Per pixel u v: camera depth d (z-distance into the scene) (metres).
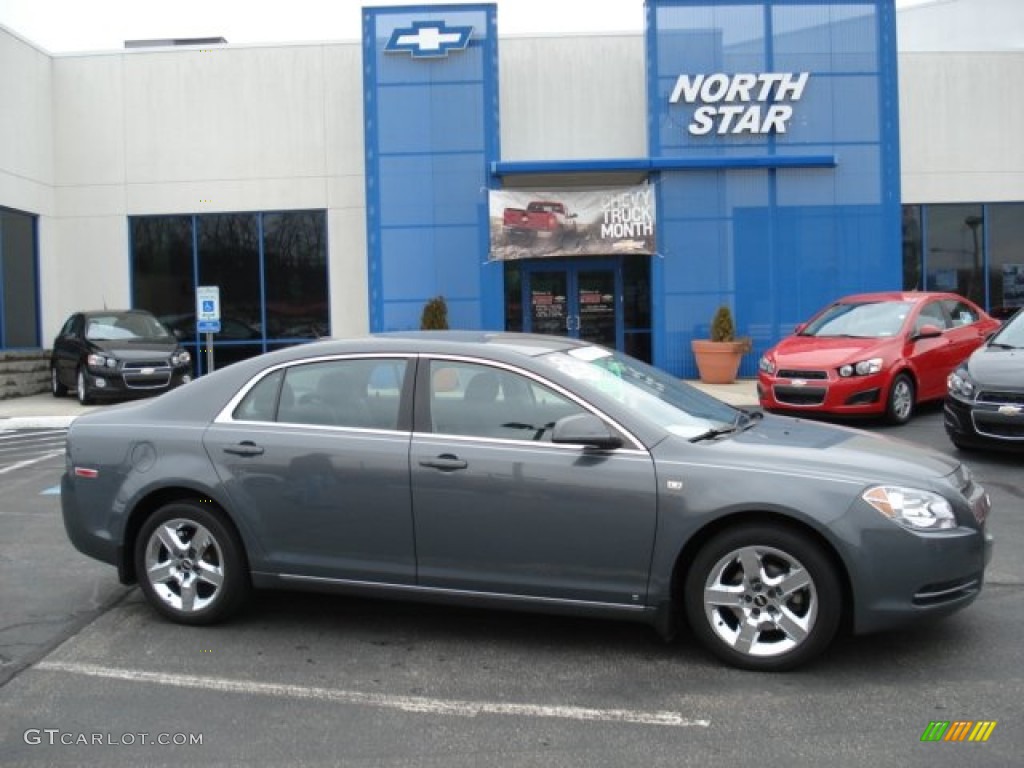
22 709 4.04
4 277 17.47
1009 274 19.53
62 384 17.16
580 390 4.55
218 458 4.90
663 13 17.41
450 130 17.45
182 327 18.97
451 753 3.60
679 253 17.45
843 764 3.47
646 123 18.33
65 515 5.26
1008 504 7.44
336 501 4.71
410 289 17.58
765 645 4.29
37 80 18.38
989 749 3.56
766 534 4.22
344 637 4.89
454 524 4.54
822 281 17.53
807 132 17.48
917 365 11.76
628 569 4.34
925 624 4.88
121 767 3.53
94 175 18.94
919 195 19.30
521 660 4.54
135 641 4.85
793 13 17.41
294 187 18.70
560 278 19.02
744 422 5.11
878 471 4.29
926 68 19.22
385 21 17.41
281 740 3.74
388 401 4.78
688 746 3.62
